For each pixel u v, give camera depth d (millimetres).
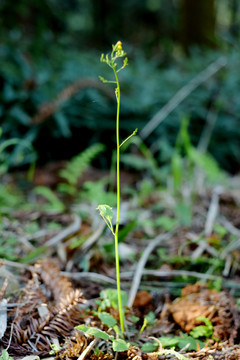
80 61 4023
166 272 1551
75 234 1771
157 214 2268
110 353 995
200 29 6543
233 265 1678
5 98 3072
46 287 1295
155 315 1328
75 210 2096
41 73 3373
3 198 2170
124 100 3547
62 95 2709
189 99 3814
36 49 3936
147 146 3547
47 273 1321
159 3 9242
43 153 3201
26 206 2193
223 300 1281
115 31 8859
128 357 1001
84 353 971
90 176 2889
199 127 3795
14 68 3375
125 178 2979
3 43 3734
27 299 1182
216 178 2287
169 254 1773
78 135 3365
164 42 8242
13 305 1144
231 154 3807
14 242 1658
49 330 1088
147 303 1372
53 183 2732
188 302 1296
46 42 4285
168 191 2547
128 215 2027
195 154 2264
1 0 4438
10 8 4441
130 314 1242
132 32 9188
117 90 949
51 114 2863
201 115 3715
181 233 1954
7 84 3174
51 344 1047
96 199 1956
